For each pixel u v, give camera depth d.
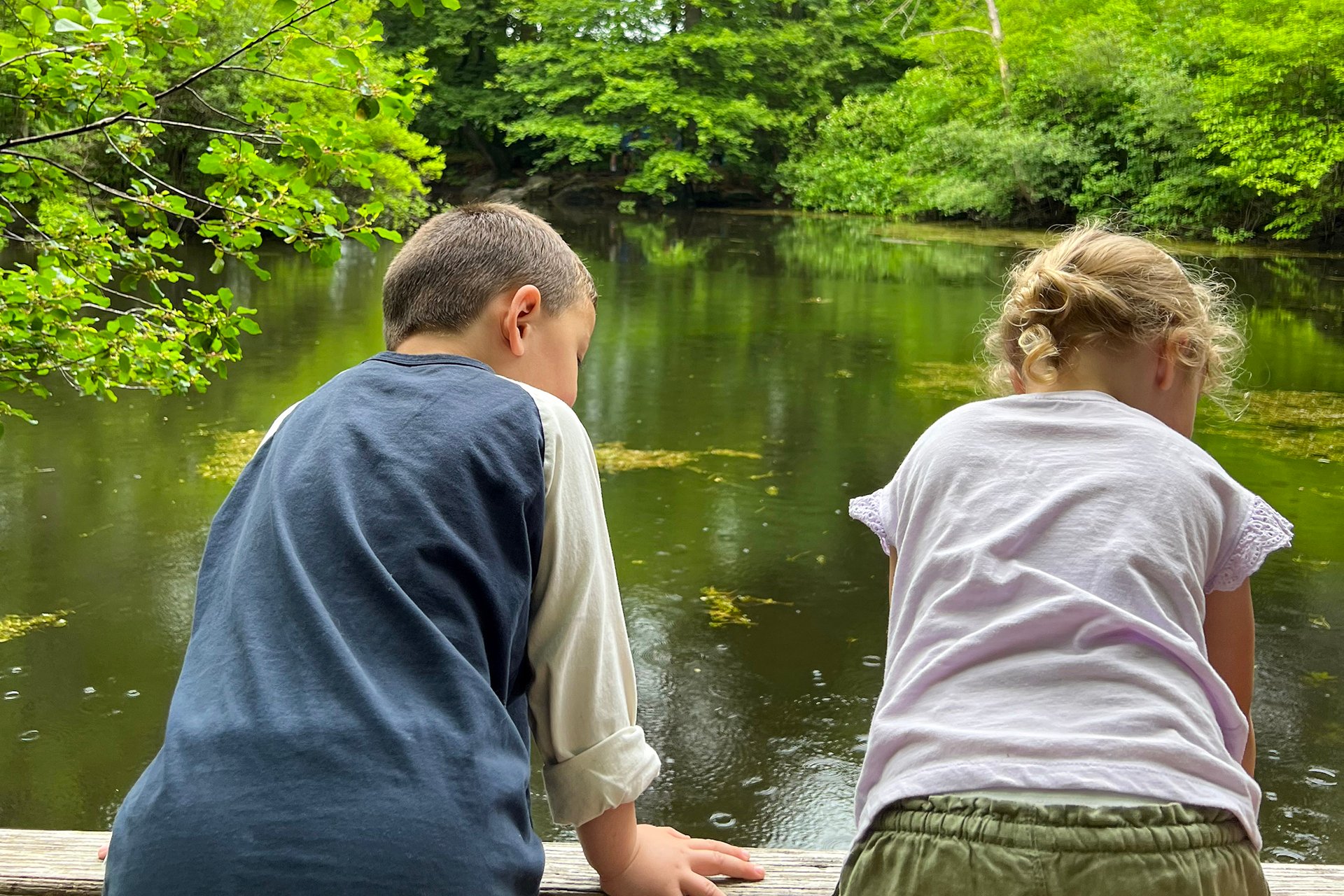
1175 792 0.99
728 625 4.62
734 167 29.94
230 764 0.89
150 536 5.42
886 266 17.22
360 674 0.93
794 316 12.45
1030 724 1.03
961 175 24.67
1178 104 21.38
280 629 0.96
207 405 7.84
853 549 5.46
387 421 1.08
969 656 1.08
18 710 3.87
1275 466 6.90
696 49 28.27
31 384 2.88
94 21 2.33
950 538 1.16
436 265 1.25
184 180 14.17
